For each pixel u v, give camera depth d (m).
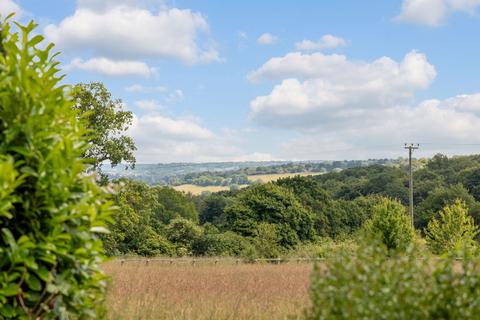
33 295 4.86
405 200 85.69
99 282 5.47
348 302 4.79
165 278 21.03
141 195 39.06
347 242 39.34
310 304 12.37
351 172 104.06
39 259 4.94
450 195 75.50
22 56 5.28
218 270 27.16
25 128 4.92
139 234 49.19
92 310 5.45
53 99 5.23
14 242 4.63
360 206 75.06
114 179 36.88
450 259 5.25
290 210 60.09
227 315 11.55
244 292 16.73
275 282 20.34
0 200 4.57
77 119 5.76
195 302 13.85
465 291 4.94
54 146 5.11
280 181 70.94
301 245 55.44
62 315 5.04
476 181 84.19
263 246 41.25
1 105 5.02
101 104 36.41
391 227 31.22
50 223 4.93
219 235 53.19
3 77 4.97
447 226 36.75
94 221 5.22
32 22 5.39
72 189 5.18
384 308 4.73
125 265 30.23
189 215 85.81
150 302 12.12
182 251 50.16
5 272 4.63
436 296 4.91
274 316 11.79
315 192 69.75
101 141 35.66
